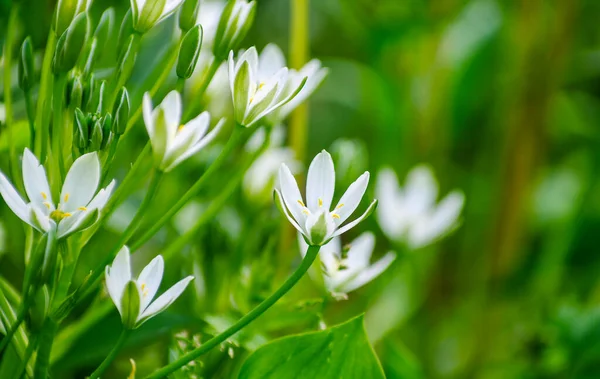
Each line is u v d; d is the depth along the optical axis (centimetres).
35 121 68
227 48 67
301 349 67
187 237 69
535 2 106
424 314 112
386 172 80
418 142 112
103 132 65
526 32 107
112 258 65
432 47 112
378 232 104
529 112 107
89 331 72
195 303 77
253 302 75
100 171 64
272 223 77
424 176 81
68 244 66
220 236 79
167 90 76
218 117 78
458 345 112
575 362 89
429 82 112
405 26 111
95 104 66
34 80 67
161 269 65
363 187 65
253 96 65
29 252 67
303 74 70
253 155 70
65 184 64
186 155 64
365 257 73
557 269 110
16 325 64
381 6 112
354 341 66
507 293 109
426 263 104
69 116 66
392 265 80
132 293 63
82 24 65
